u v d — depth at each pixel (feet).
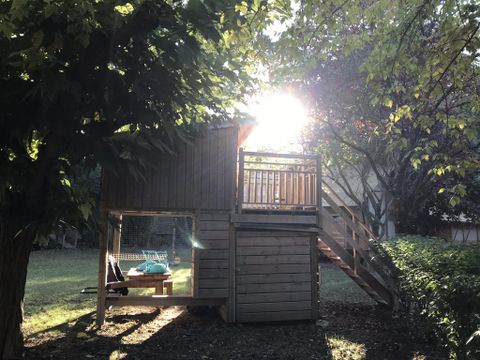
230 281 24.32
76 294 31.58
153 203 23.95
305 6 16.70
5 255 17.54
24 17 12.39
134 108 15.39
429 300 17.43
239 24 14.87
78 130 15.35
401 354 18.99
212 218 24.75
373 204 43.52
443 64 17.88
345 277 44.04
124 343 20.38
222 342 20.81
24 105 14.25
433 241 26.94
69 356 18.25
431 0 16.19
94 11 12.42
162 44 14.21
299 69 19.94
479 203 47.39
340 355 18.94
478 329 11.66
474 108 20.97
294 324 24.70
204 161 25.02
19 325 18.07
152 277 26.35
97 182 34.42
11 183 15.19
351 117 36.29
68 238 67.92
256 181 26.12
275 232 25.52
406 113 20.76
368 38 19.88
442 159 23.62
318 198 26.91
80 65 13.93
